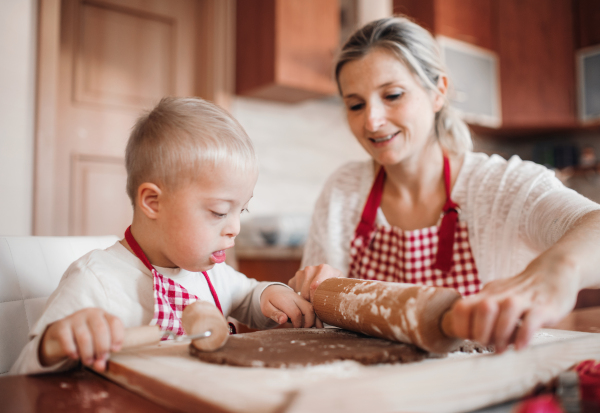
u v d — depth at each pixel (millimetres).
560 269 452
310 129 2475
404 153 976
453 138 1095
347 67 972
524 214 902
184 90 2150
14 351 722
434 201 1075
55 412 368
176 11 2131
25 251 791
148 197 623
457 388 357
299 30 2096
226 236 642
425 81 943
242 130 671
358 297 562
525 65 2705
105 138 1938
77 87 1879
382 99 953
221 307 796
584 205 724
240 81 2201
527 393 397
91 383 458
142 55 2043
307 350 480
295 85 2070
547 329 670
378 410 320
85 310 480
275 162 2352
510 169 996
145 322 638
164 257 683
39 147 1650
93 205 1903
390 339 515
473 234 1013
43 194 1654
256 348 492
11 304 733
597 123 2648
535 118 2701
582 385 371
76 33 1881
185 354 496
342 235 1150
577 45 2701
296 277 861
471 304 418
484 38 2674
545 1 2713
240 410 315
